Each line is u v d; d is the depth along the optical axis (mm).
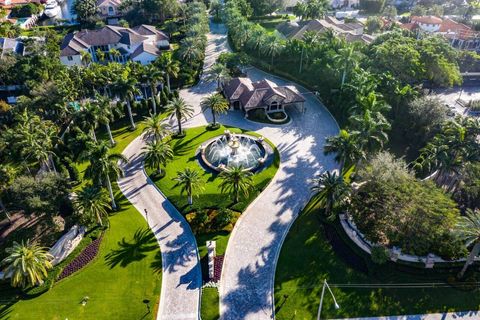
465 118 70562
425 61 96562
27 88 97312
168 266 56250
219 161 78625
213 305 50344
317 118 94938
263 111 95250
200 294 52156
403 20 165125
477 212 53188
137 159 80625
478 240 49250
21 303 51031
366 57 101188
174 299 51562
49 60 104750
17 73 101500
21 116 75625
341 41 108062
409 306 50250
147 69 93312
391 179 58625
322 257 57188
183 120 94062
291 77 114750
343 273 54656
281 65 118875
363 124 67562
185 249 59062
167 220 64812
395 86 85062
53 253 55594
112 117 90562
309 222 63500
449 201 55156
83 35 129875
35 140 68062
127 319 48969
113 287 53062
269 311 49906
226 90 101375
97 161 61625
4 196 64625
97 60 130500
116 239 60906
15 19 161000
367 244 57500
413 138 81250
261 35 118438
